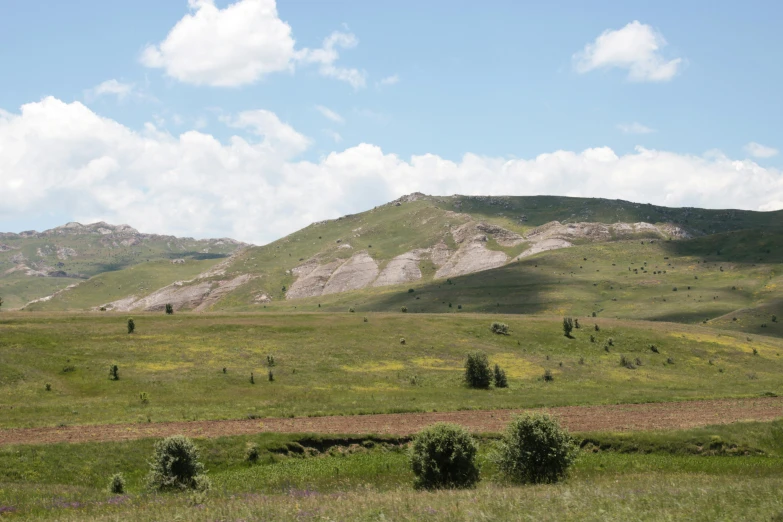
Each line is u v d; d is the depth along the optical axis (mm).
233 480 34844
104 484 35594
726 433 43969
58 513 22688
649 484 25656
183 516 19141
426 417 52469
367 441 44125
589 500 19984
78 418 50781
